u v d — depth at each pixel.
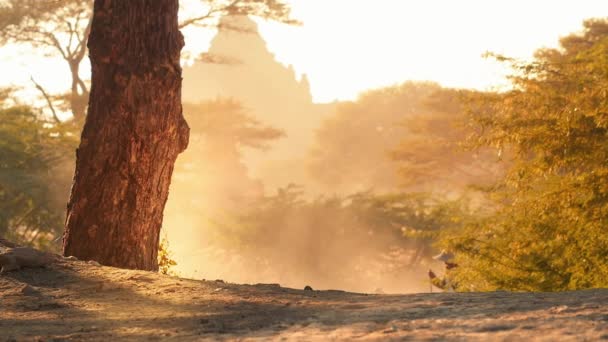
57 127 35.84
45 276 7.14
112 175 9.42
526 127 13.13
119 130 9.45
